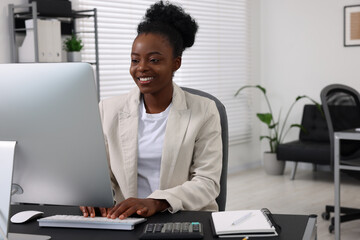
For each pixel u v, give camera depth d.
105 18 4.38
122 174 1.55
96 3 4.30
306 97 5.38
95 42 3.97
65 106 1.09
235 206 4.12
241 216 1.20
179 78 5.08
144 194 1.57
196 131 1.53
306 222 1.19
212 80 5.41
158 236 1.10
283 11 5.81
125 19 4.55
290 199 4.33
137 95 1.58
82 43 4.15
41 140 1.12
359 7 5.25
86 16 3.92
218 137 1.57
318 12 5.55
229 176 5.48
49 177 1.15
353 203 4.15
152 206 1.30
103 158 1.11
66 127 1.10
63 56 4.09
